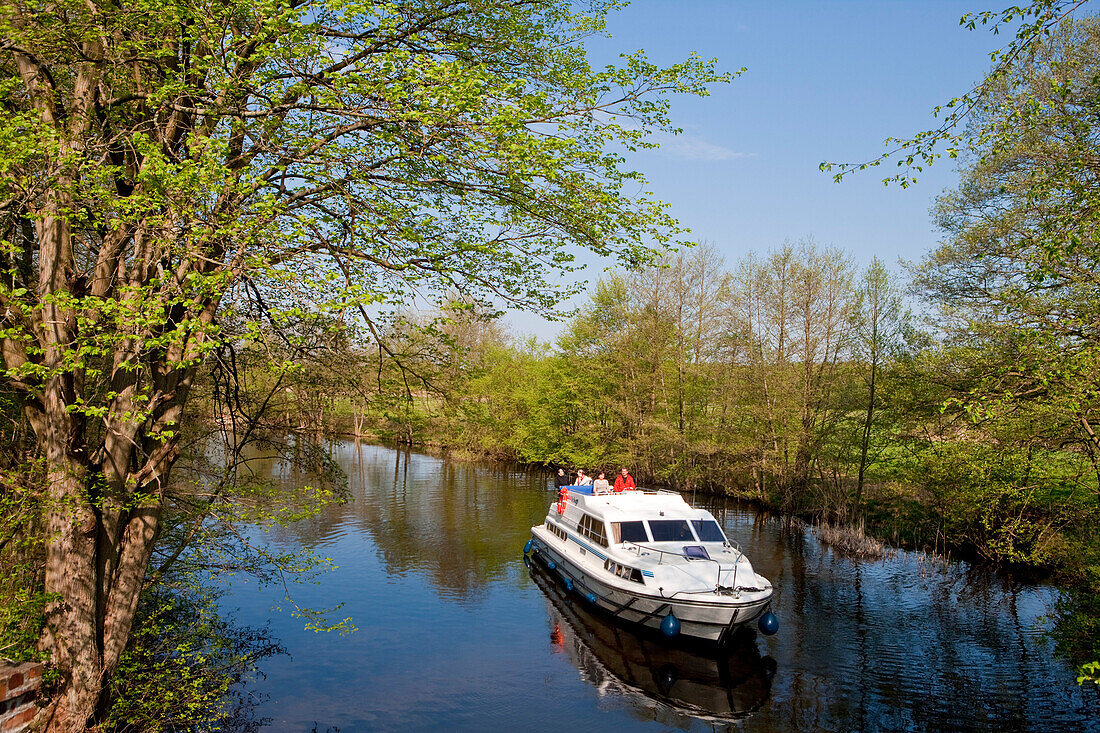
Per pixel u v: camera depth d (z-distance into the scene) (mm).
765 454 29734
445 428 45281
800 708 11750
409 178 8367
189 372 8656
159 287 7285
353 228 8031
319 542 22781
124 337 6262
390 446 55656
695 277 33781
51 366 7195
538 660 13672
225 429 10594
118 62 7418
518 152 7367
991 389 9828
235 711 11195
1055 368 9172
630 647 14445
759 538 24062
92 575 7574
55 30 6641
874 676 12961
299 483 24984
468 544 23047
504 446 45594
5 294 6230
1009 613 16344
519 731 10797
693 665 13500
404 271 8320
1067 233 8539
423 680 12602
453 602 17172
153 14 6742
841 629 15344
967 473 17766
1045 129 13273
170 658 10352
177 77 7395
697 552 15922
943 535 21562
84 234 8188
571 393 38031
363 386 9977
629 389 35781
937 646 14344
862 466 24219
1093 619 11867
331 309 6766
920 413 19172
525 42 9414
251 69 7770
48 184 6449
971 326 16359
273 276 6805
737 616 13609
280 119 7590
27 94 7523
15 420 9227
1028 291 12258
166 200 6535
